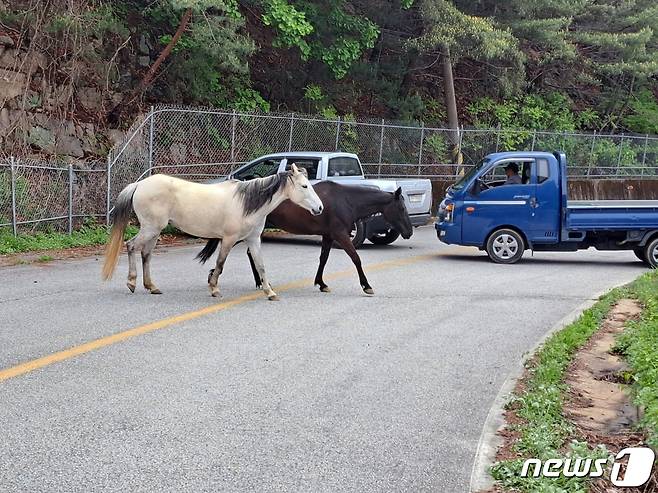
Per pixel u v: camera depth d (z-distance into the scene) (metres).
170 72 22.44
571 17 31.72
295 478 5.25
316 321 10.05
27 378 7.16
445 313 10.95
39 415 6.22
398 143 26.64
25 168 16.62
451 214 16.78
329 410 6.65
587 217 16.47
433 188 26.44
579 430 6.40
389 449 5.84
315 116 24.38
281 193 11.28
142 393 6.86
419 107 29.89
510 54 28.72
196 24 20.58
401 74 29.95
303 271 14.27
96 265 14.14
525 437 5.96
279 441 5.89
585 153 32.97
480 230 16.66
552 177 16.48
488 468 5.51
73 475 5.14
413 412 6.69
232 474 5.26
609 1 34.47
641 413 6.75
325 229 12.14
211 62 22.14
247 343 8.75
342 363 8.12
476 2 28.78
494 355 8.73
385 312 10.83
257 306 10.86
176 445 5.72
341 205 12.13
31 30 18.66
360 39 25.28
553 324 10.55
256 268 12.09
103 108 20.48
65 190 17.30
